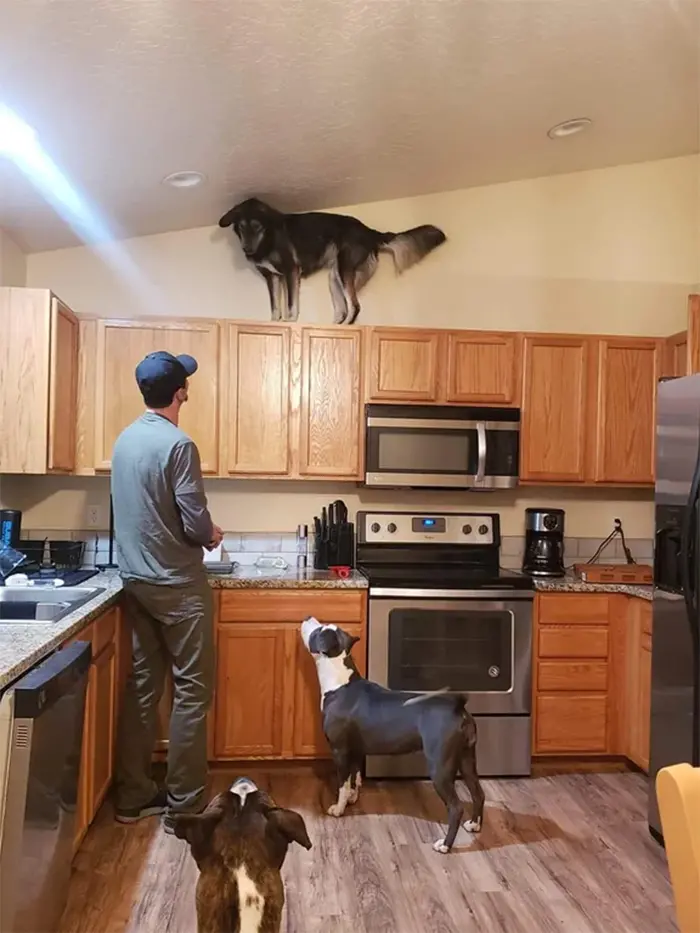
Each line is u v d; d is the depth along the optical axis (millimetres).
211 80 2281
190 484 2545
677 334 3426
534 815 2760
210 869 1445
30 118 2307
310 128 2773
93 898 2135
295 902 2143
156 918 2041
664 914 2123
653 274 3779
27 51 1952
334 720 2686
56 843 1791
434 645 3094
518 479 3422
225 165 2963
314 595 3070
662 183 3781
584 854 2467
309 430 3342
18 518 3117
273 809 1549
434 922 2062
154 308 3529
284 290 3492
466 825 2650
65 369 3020
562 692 3191
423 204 3688
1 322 2775
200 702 2619
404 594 3074
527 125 3070
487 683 3109
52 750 1657
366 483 3324
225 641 3033
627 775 3164
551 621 3180
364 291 3650
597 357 3473
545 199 3738
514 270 3721
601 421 3471
